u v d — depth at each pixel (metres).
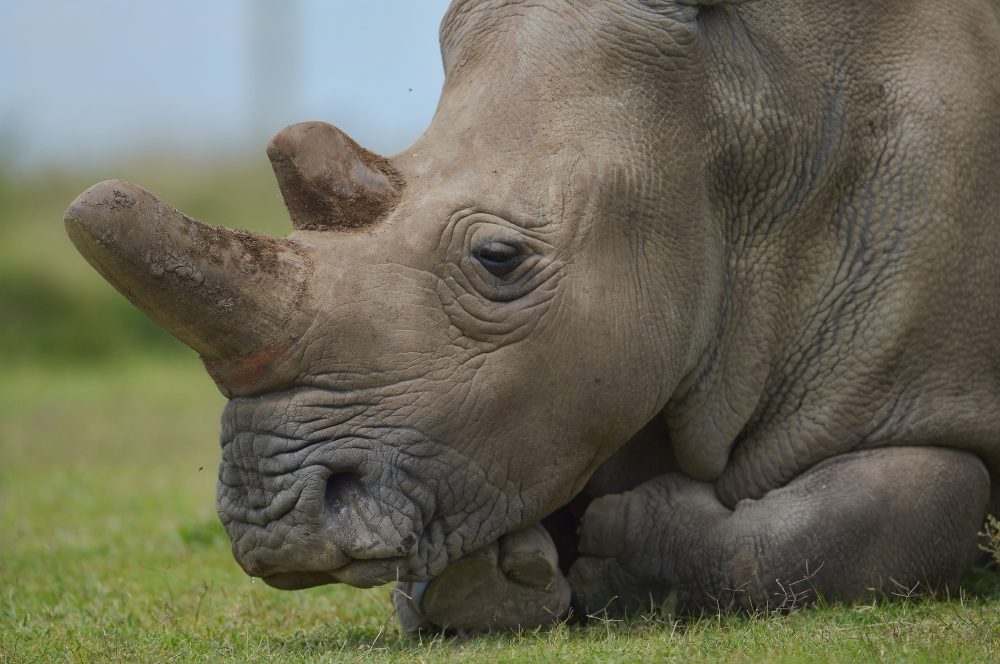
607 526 21.34
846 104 21.72
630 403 20.03
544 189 19.55
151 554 28.58
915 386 21.55
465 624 20.36
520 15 20.41
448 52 20.94
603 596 21.39
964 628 18.83
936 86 21.83
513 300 19.20
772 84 21.41
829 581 20.66
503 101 19.89
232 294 18.14
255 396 18.69
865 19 21.98
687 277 20.56
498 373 19.06
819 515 20.83
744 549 20.75
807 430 21.62
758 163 21.41
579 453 19.89
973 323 21.72
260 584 25.33
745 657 17.78
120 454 42.69
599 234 19.70
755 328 21.66
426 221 19.05
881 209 21.61
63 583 26.00
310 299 18.53
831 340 21.67
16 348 67.31
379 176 19.31
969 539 21.64
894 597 20.89
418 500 18.86
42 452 42.97
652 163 20.19
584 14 20.33
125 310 70.56
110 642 20.80
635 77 20.31
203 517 31.03
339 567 18.66
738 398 21.69
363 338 18.66
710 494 21.95
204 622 22.52
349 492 18.66
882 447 21.55
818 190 21.64
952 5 22.42
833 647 18.05
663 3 20.48
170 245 17.75
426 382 18.80
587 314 19.50
